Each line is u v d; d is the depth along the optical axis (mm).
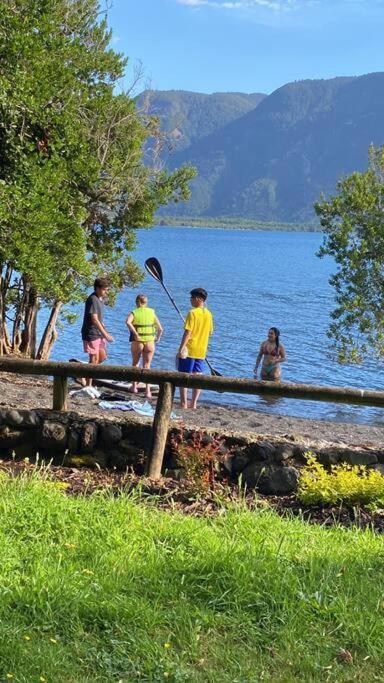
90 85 18734
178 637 4160
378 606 4547
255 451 7898
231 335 31484
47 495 6270
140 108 19641
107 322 33406
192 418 11891
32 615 4270
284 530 5984
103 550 5234
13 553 5055
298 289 58906
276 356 17469
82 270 18234
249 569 4867
